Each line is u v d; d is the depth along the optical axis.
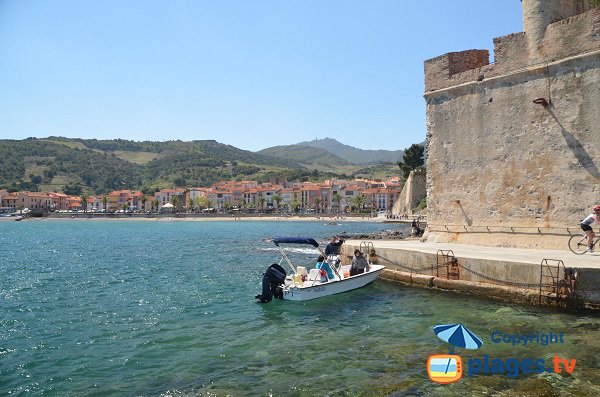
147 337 14.30
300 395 9.58
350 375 10.58
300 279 19.98
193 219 153.38
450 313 15.74
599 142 18.84
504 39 22.30
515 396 9.12
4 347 13.46
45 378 11.04
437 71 25.59
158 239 63.34
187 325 15.69
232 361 11.88
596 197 18.92
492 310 15.80
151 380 10.76
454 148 24.67
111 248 48.66
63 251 45.41
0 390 10.37
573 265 15.35
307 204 195.12
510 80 22.05
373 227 94.94
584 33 19.39
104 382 10.73
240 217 155.12
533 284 16.06
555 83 20.33
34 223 134.50
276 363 11.59
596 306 14.59
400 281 21.47
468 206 23.88
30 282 25.56
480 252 20.12
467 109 24.02
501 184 22.36
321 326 15.09
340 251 27.08
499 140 22.48
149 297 20.78
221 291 22.02
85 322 16.31
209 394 9.80
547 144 20.59
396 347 12.48
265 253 41.44
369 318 15.83
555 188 20.27
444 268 19.38
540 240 20.61
